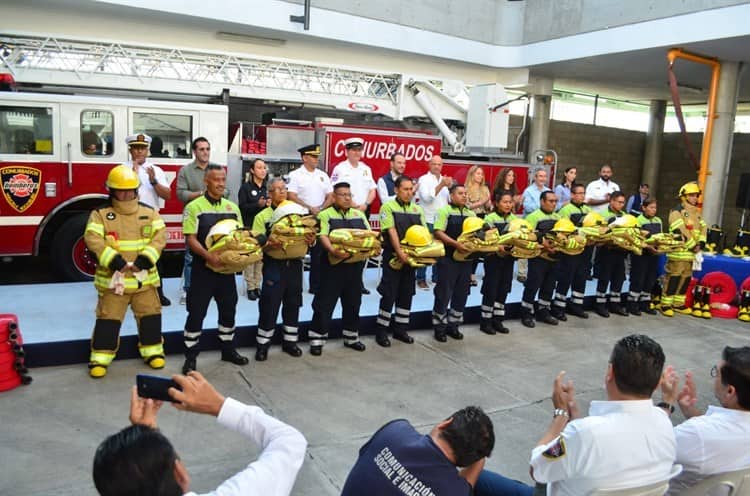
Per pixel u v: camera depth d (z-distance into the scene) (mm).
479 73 12945
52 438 3559
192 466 3350
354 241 5004
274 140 8352
